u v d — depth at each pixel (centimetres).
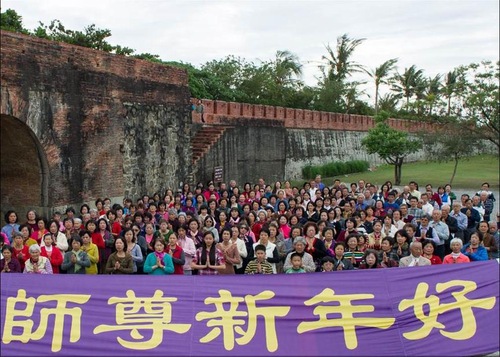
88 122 1485
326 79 4822
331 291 709
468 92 3127
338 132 3675
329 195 1447
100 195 1544
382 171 3872
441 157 3244
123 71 1627
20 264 898
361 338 688
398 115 4906
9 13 2303
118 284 706
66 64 1397
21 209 1396
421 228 1093
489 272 730
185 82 1969
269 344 678
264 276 718
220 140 2192
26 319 681
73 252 915
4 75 1209
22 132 1308
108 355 666
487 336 693
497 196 2691
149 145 1766
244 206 1309
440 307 708
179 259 911
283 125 2706
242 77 4066
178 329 682
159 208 1270
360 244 925
